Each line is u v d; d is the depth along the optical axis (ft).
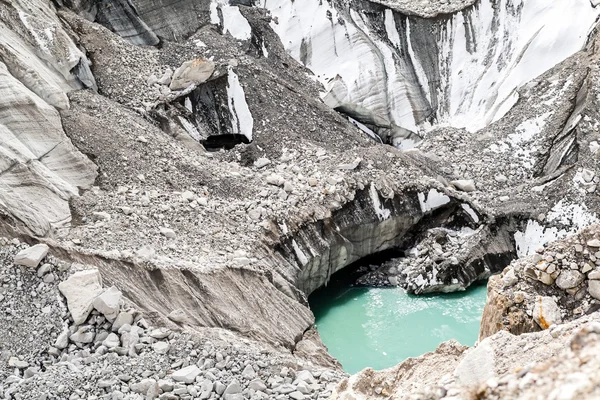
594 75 73.82
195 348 39.58
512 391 16.44
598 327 16.90
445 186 69.51
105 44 76.89
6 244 43.60
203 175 63.77
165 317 42.42
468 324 58.13
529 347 23.24
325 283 64.49
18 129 53.88
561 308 36.50
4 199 46.39
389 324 58.65
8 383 35.42
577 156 69.31
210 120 75.77
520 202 67.92
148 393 34.40
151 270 46.03
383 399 30.66
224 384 36.06
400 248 69.31
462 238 65.98
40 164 52.90
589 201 64.59
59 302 40.98
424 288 62.49
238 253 53.62
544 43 83.15
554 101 76.84
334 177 66.18
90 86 70.23
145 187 59.11
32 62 62.90
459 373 23.54
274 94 78.79
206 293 46.85
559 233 64.44
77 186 55.98
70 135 59.62
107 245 47.83
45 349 38.93
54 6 75.46
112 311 40.40
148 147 64.23
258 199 62.44
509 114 79.87
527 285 37.40
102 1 80.79
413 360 32.63
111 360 37.63
